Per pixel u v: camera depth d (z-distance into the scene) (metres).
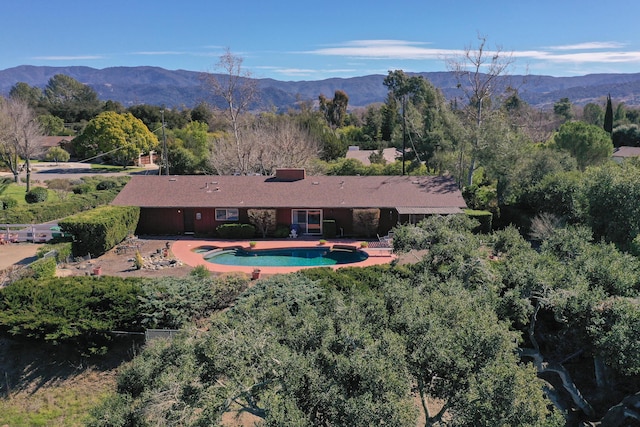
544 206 33.75
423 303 10.96
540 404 9.08
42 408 16.92
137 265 26.31
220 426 9.98
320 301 18.58
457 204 34.44
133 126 79.88
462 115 50.81
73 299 19.03
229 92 52.91
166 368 11.12
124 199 35.28
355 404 8.27
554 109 134.12
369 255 30.41
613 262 14.23
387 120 94.06
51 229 32.12
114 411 11.39
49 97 178.75
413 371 9.59
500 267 15.80
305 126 68.19
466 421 8.88
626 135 84.69
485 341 9.57
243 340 10.27
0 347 18.45
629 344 11.14
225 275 21.44
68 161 84.31
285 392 9.11
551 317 17.69
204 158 63.28
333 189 36.47
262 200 35.06
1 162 60.41
